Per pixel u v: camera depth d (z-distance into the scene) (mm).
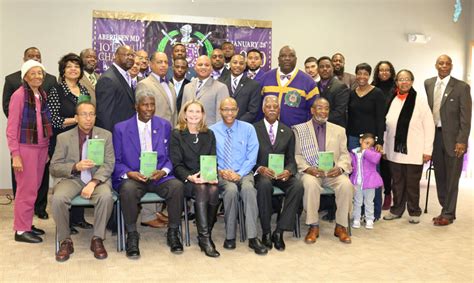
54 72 6184
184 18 6480
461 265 3602
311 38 7043
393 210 5074
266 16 6828
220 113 4211
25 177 3854
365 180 4566
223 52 5582
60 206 3494
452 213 4840
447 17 7660
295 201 3951
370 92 4867
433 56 7656
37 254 3621
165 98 4422
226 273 3322
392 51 7445
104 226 3605
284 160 4242
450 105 4836
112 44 6270
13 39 6023
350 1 7176
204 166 3789
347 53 7227
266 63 6848
